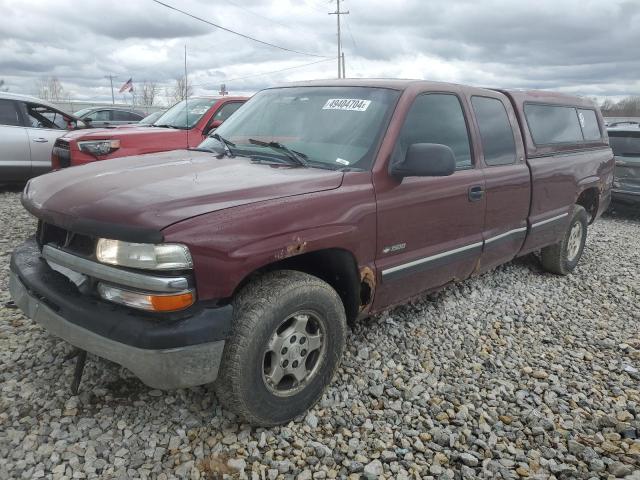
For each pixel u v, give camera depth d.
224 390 2.66
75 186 2.91
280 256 2.73
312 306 2.90
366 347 3.81
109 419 2.87
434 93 3.91
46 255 2.83
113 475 2.51
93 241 2.59
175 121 8.19
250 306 2.65
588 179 5.78
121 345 2.44
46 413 2.87
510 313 4.70
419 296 3.96
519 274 5.78
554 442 2.96
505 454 2.84
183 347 2.44
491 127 4.44
